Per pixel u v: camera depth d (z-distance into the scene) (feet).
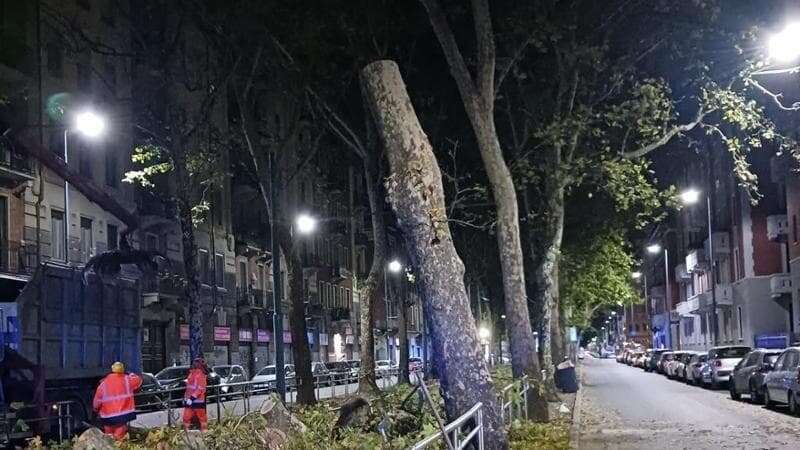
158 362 139.64
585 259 128.36
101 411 48.39
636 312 425.69
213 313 145.38
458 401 32.78
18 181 103.14
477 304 180.86
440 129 91.97
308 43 69.21
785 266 172.76
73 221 114.52
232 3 69.15
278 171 75.87
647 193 78.79
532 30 66.03
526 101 82.48
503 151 94.12
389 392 69.67
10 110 101.71
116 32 124.16
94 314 60.70
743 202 185.37
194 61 103.19
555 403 79.20
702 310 232.12
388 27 72.59
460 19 72.79
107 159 125.59
